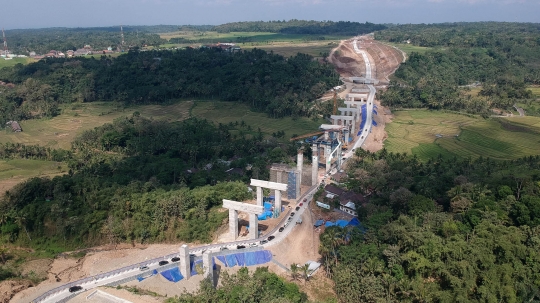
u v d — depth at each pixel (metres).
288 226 181.75
